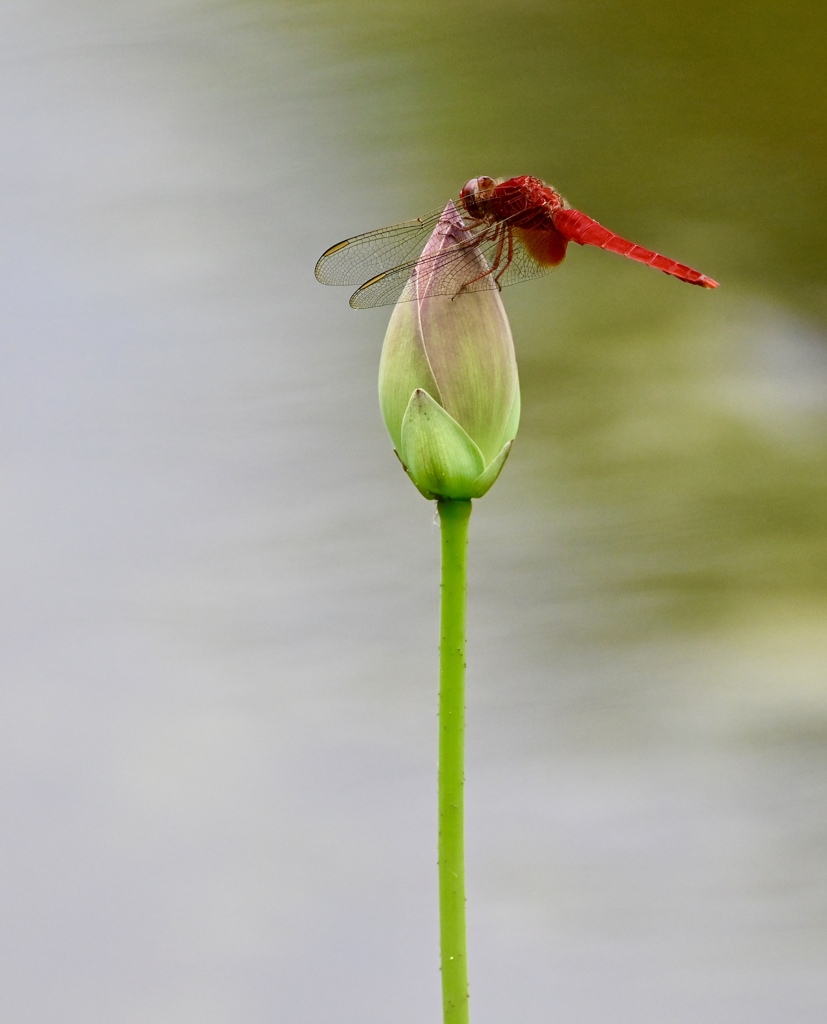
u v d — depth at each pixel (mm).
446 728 735
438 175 2172
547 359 1770
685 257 1928
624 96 2281
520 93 2266
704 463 1521
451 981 731
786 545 1344
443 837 733
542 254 801
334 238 1987
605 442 1565
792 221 1977
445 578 739
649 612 1281
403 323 749
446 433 741
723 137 2193
